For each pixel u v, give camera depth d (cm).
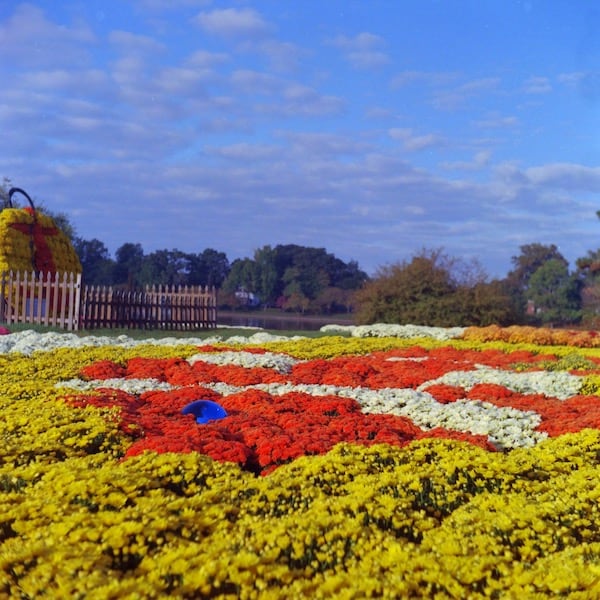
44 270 2434
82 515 411
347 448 606
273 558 383
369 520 454
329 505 466
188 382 1064
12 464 545
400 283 3041
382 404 913
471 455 589
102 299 2250
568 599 347
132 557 388
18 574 347
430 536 433
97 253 7675
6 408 774
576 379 1152
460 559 385
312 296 6831
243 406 873
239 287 7250
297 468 557
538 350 1838
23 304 2175
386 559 382
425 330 2394
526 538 427
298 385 1052
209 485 512
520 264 7325
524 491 529
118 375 1145
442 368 1319
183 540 404
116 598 325
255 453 643
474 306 2906
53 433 648
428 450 608
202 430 679
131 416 749
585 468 608
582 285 5681
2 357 1258
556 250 7300
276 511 472
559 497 509
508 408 874
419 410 871
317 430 711
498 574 382
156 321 2514
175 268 7762
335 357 1545
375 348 1748
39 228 2483
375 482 521
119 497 449
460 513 465
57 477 476
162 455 550
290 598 341
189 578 350
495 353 1647
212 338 2016
